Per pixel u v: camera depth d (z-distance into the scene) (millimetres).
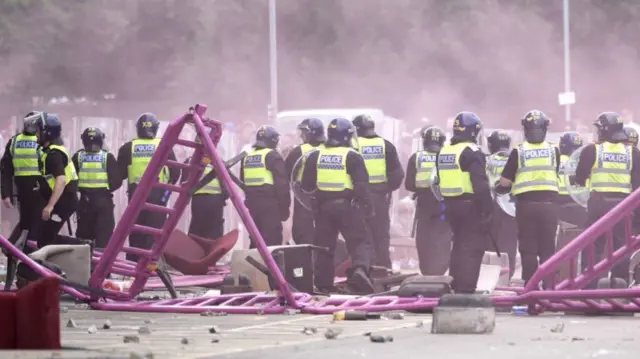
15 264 58781
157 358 31844
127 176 78000
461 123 57344
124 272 56906
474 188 56625
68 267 58125
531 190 57562
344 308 52344
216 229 80250
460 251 57188
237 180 68250
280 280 52906
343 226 65125
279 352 33594
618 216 51438
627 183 60594
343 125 65312
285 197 76688
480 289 61062
